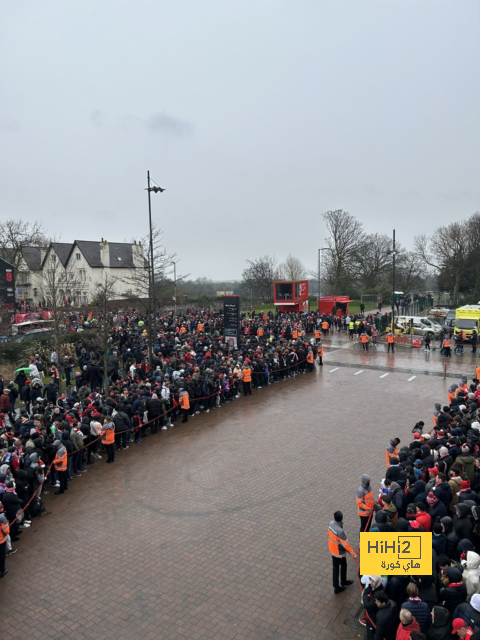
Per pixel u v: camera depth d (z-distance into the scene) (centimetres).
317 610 805
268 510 1158
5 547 927
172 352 2791
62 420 1412
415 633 526
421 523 847
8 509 1020
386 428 1747
